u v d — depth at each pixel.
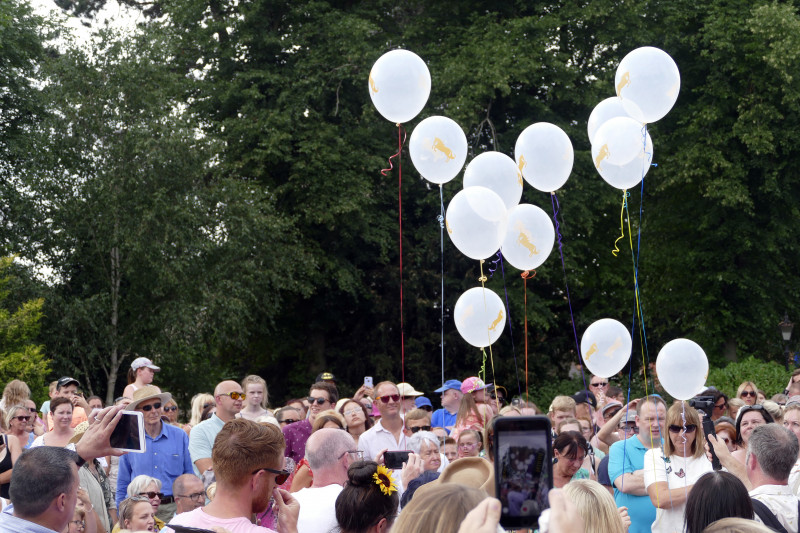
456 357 24.14
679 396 6.57
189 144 20.62
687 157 20.50
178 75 21.75
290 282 20.94
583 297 24.91
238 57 23.09
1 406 8.85
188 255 20.47
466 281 22.67
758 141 19.67
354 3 23.86
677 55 22.53
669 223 22.69
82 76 20.83
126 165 20.30
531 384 23.52
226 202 20.89
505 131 23.03
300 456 7.77
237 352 24.91
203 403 9.59
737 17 20.83
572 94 21.72
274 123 21.23
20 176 20.72
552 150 7.12
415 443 6.61
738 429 6.48
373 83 7.20
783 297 21.42
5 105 21.09
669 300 22.97
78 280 21.41
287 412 8.23
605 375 7.76
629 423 7.44
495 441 2.54
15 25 21.12
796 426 6.19
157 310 20.86
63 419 7.26
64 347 20.34
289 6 23.19
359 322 24.53
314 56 21.91
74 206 20.22
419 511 2.34
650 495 5.56
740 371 16.72
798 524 4.46
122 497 7.36
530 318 21.47
